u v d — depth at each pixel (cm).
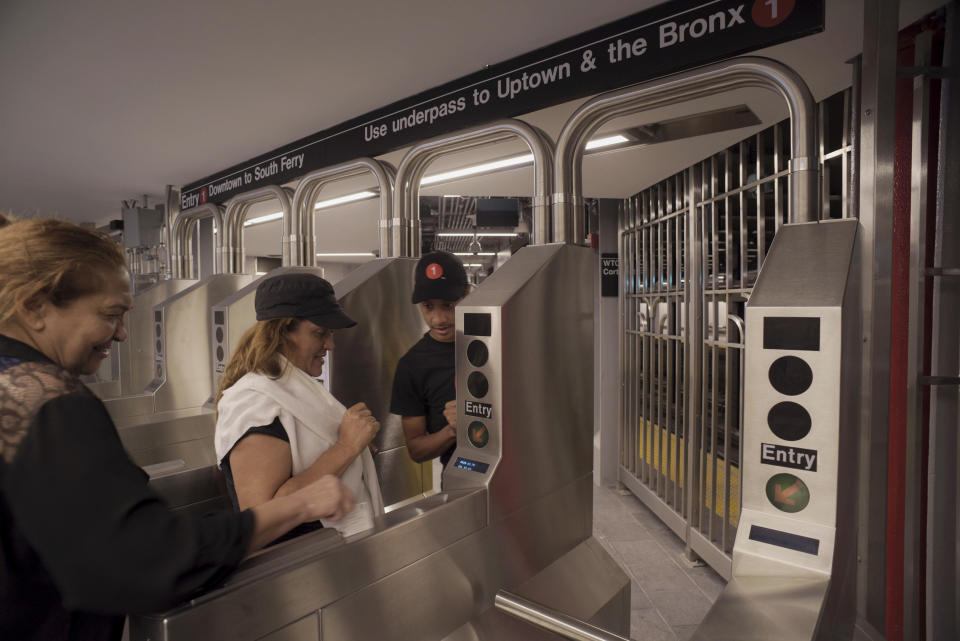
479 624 125
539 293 143
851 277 124
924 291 175
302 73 224
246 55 207
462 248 1022
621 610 167
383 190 225
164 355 289
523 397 138
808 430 119
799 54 190
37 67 218
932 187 176
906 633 176
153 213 472
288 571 88
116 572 58
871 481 167
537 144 164
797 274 127
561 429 153
